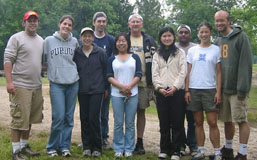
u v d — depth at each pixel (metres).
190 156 5.12
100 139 4.82
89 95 4.73
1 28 31.67
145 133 7.09
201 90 4.62
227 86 4.50
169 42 4.77
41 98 4.65
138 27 5.16
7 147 5.09
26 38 4.46
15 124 4.38
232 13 16.86
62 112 4.62
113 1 39.12
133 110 4.81
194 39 24.05
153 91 5.16
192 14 22.77
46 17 33.06
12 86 4.30
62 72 4.59
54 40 4.65
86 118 4.80
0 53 34.25
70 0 37.31
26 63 4.41
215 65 4.64
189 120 5.16
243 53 4.36
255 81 24.14
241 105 4.45
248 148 5.94
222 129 7.99
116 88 4.79
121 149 4.84
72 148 5.24
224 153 4.93
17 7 30.97
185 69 4.67
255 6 16.39
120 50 4.83
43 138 6.00
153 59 4.85
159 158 4.83
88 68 4.74
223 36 4.65
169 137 4.85
